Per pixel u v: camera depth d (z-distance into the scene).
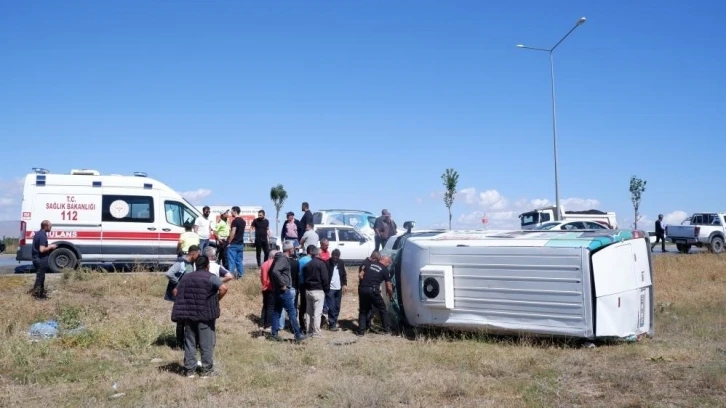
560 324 10.98
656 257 24.00
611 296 10.88
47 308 13.49
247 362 10.02
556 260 11.07
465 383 8.45
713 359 9.70
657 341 11.35
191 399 7.91
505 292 11.52
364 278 12.91
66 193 18.20
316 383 8.61
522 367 9.48
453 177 36.12
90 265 18.88
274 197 49.38
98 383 8.70
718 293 17.41
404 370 9.45
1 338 10.97
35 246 14.44
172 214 19.02
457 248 12.11
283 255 12.16
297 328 12.00
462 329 12.05
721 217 30.59
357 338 12.49
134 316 12.88
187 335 9.15
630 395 7.91
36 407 7.60
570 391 8.09
